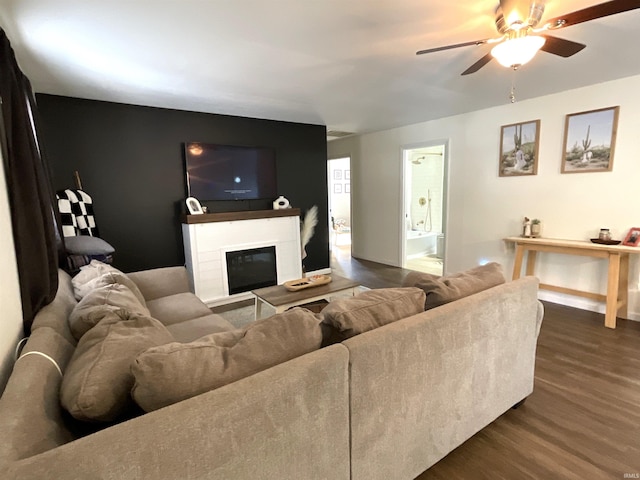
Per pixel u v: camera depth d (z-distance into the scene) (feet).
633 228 10.22
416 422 4.60
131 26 6.31
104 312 4.44
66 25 6.19
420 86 10.44
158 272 9.41
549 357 8.38
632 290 10.55
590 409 6.41
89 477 2.28
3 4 5.40
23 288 4.61
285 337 3.73
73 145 11.00
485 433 5.90
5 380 3.73
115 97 11.00
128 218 12.17
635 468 5.05
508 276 13.58
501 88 10.88
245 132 14.49
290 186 16.03
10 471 2.11
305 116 14.53
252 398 3.01
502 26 5.93
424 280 5.69
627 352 8.51
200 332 6.83
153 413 2.66
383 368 4.09
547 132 11.90
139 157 12.19
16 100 5.08
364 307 4.54
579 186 11.34
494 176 13.62
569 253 10.90
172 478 2.63
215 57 7.85
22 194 4.79
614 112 10.32
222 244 13.24
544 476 4.97
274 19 6.18
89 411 2.87
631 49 7.89
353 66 8.62
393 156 17.97
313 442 3.53
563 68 9.16
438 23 6.46
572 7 6.02
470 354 5.19
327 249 17.60
